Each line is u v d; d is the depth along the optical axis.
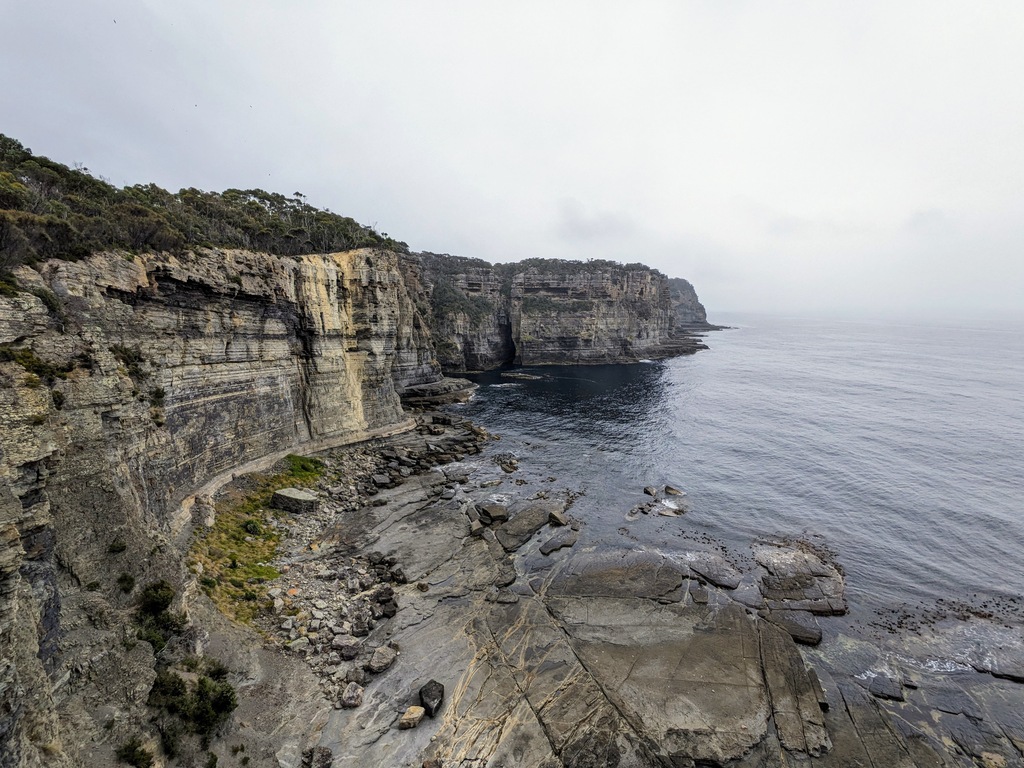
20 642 13.31
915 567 37.28
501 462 60.28
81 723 15.27
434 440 67.38
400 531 41.16
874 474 55.81
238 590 29.17
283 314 52.69
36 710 13.23
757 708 23.77
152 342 34.84
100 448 21.62
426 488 51.03
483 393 104.38
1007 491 50.81
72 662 16.23
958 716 24.17
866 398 98.69
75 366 22.03
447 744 21.47
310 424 56.91
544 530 42.72
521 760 20.84
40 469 16.31
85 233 30.53
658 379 123.62
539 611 31.05
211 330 42.00
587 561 37.44
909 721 23.75
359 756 20.67
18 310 20.02
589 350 154.75
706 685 25.16
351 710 22.91
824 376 128.75
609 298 160.00
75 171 41.44
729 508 47.56
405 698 23.81
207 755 17.98
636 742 21.83
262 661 24.11
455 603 31.69
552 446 67.38
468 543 39.47
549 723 22.62
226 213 61.06
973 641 29.45
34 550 15.73
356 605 30.58
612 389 109.56
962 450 64.06
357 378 64.50
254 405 48.12
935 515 45.50
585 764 20.72
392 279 74.25
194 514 34.91
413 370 97.94
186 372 38.91
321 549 36.84
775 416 83.94
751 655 27.38
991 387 110.81
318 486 48.25
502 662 26.47
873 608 32.56
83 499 20.02
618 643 28.30
